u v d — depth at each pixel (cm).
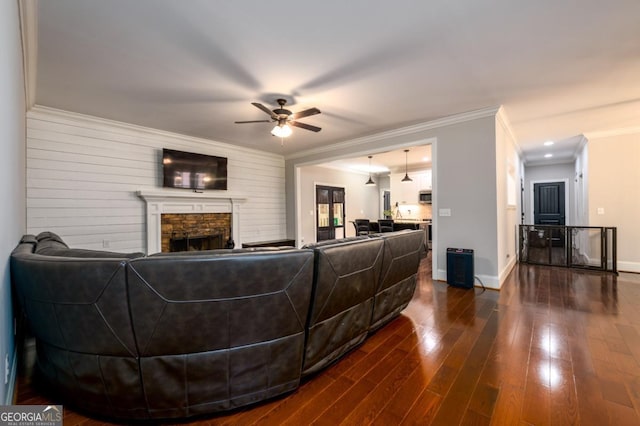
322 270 176
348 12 208
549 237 569
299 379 177
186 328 144
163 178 493
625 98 368
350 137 555
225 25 222
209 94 346
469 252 409
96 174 431
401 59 272
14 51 173
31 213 377
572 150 693
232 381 157
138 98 356
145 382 147
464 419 153
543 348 229
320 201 867
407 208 946
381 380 190
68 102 367
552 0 197
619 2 199
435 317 301
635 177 503
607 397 169
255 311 154
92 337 144
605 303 335
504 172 463
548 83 324
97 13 206
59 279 140
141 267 135
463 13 210
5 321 143
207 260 140
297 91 340
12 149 178
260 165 670
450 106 393
